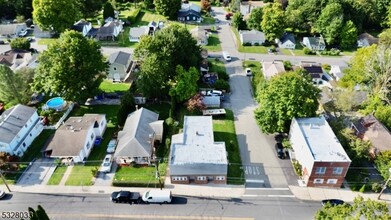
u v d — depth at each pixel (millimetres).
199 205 47406
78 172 53031
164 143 59250
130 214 46094
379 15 117625
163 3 117625
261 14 109000
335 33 101500
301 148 52750
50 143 55250
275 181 51531
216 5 141625
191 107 65875
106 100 72312
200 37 102125
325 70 89062
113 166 54156
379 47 72938
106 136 61500
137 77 69688
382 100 70000
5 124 55906
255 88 76750
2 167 52219
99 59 68000
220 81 77125
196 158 50469
